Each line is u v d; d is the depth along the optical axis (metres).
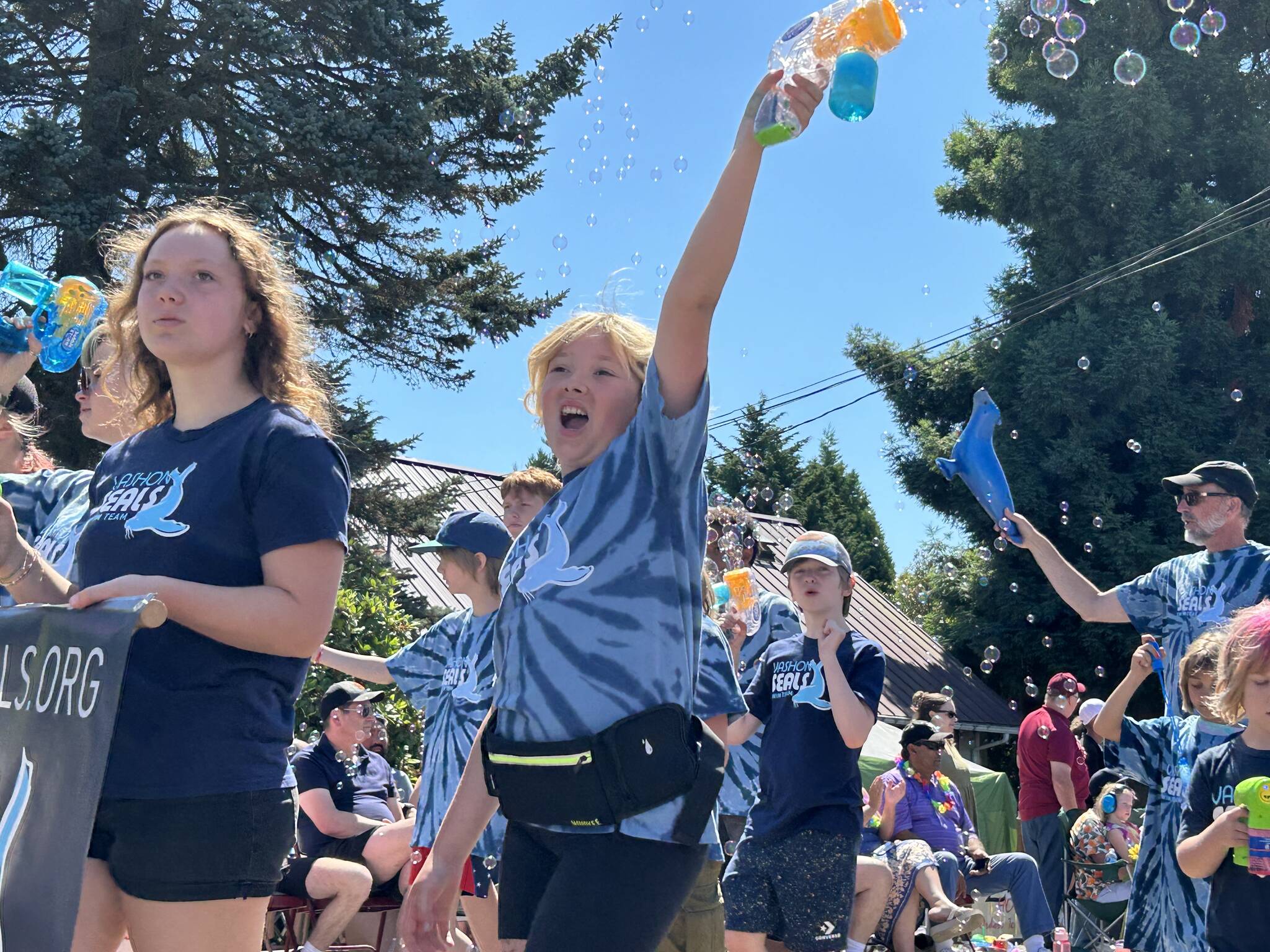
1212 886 2.50
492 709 1.77
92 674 1.52
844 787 3.33
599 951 1.51
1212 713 3.03
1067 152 17.20
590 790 1.56
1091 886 6.04
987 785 8.15
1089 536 16.16
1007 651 16.92
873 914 4.27
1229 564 3.31
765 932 3.34
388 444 10.68
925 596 19.53
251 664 1.66
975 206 18.59
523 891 1.73
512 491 3.51
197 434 1.77
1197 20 17.52
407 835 4.23
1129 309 16.62
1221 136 17.25
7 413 2.65
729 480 24.23
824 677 3.38
